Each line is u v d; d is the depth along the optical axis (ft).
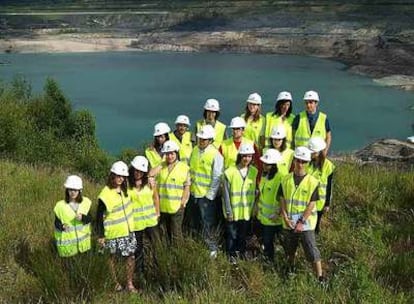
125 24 535.19
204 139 30.07
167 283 26.43
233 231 29.66
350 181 39.70
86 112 91.91
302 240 27.27
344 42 364.99
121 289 26.81
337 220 33.65
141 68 303.27
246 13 510.17
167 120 170.81
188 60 345.92
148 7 605.31
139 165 28.14
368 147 73.36
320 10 479.41
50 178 52.21
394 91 222.28
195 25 500.33
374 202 36.14
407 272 26.76
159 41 425.28
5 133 73.20
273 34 417.49
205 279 26.07
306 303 23.99
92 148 78.79
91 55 376.48
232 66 312.91
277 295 24.59
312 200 27.09
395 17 437.58
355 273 25.32
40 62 327.26
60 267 26.63
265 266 28.19
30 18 540.11
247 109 33.76
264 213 28.91
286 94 32.83
